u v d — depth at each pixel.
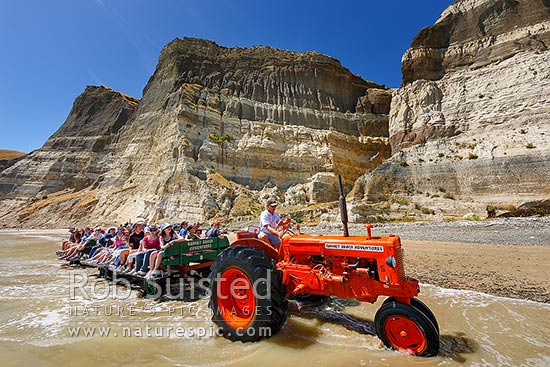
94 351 3.76
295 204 41.38
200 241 7.28
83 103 72.44
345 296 4.30
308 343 3.98
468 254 10.71
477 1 42.31
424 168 32.38
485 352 3.57
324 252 4.54
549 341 3.85
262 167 45.66
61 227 46.03
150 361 3.49
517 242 13.16
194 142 44.06
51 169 61.09
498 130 32.97
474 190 28.92
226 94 51.19
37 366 3.39
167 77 56.41
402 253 4.13
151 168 47.38
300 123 51.34
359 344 3.94
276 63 56.31
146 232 8.20
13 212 55.31
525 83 33.38
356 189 33.44
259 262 4.40
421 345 3.57
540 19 36.56
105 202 47.66
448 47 43.06
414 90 42.44
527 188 26.31
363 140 52.72
